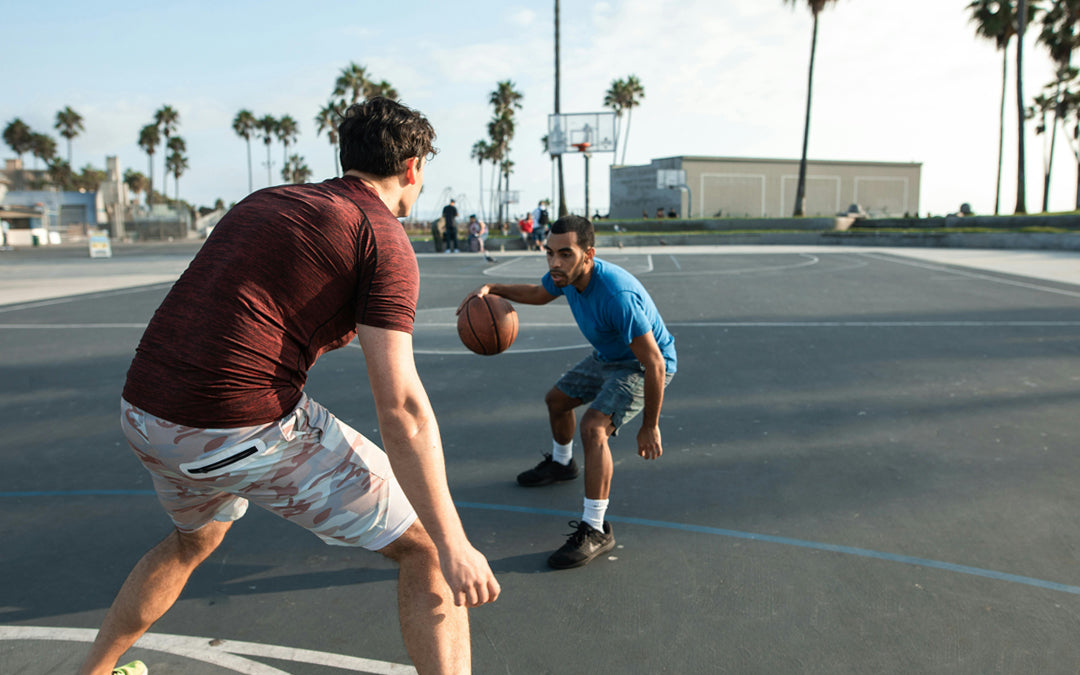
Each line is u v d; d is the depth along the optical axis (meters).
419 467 1.58
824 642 2.40
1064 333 8.30
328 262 1.59
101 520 3.53
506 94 66.88
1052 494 3.66
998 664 2.27
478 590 1.59
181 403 1.57
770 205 54.22
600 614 2.61
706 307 10.98
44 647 2.42
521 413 5.36
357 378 6.65
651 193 54.03
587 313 3.20
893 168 56.91
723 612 2.61
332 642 2.44
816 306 10.88
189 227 67.81
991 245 25.47
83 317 11.02
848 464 4.15
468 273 18.00
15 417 5.49
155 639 2.46
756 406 5.41
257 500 1.75
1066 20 34.12
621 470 4.13
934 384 6.00
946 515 3.43
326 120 55.38
